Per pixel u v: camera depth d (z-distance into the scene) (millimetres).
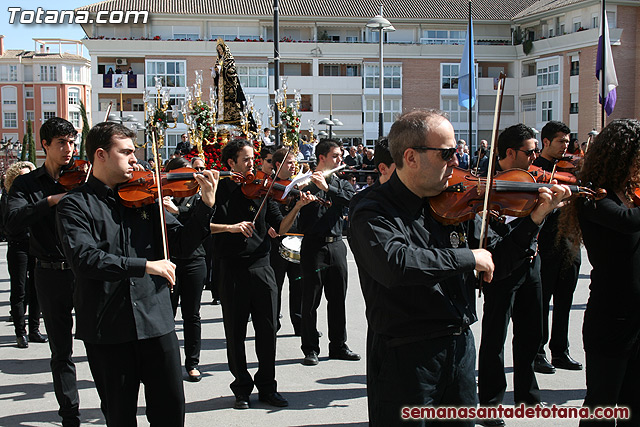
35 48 78375
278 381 6020
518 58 46500
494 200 3604
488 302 4781
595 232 3625
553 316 6176
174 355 3578
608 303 3574
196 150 10133
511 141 5086
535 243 4664
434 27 47094
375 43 45438
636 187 3721
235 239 5305
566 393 5465
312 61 45344
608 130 3727
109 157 3518
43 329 8203
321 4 46844
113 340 3430
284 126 12656
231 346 5352
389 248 2766
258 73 44500
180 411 3592
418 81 46156
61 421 5094
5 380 6129
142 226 3648
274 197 5734
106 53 43500
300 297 7691
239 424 4965
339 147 6664
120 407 3480
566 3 42656
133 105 44594
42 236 4953
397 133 3008
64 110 75062
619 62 40750
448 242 3109
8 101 74875
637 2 40562
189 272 6152
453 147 2928
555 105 43344
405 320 2928
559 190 3092
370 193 3113
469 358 3039
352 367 6457
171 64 43812
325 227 6559
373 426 3100
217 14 44688
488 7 48188
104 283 3447
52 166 5410
